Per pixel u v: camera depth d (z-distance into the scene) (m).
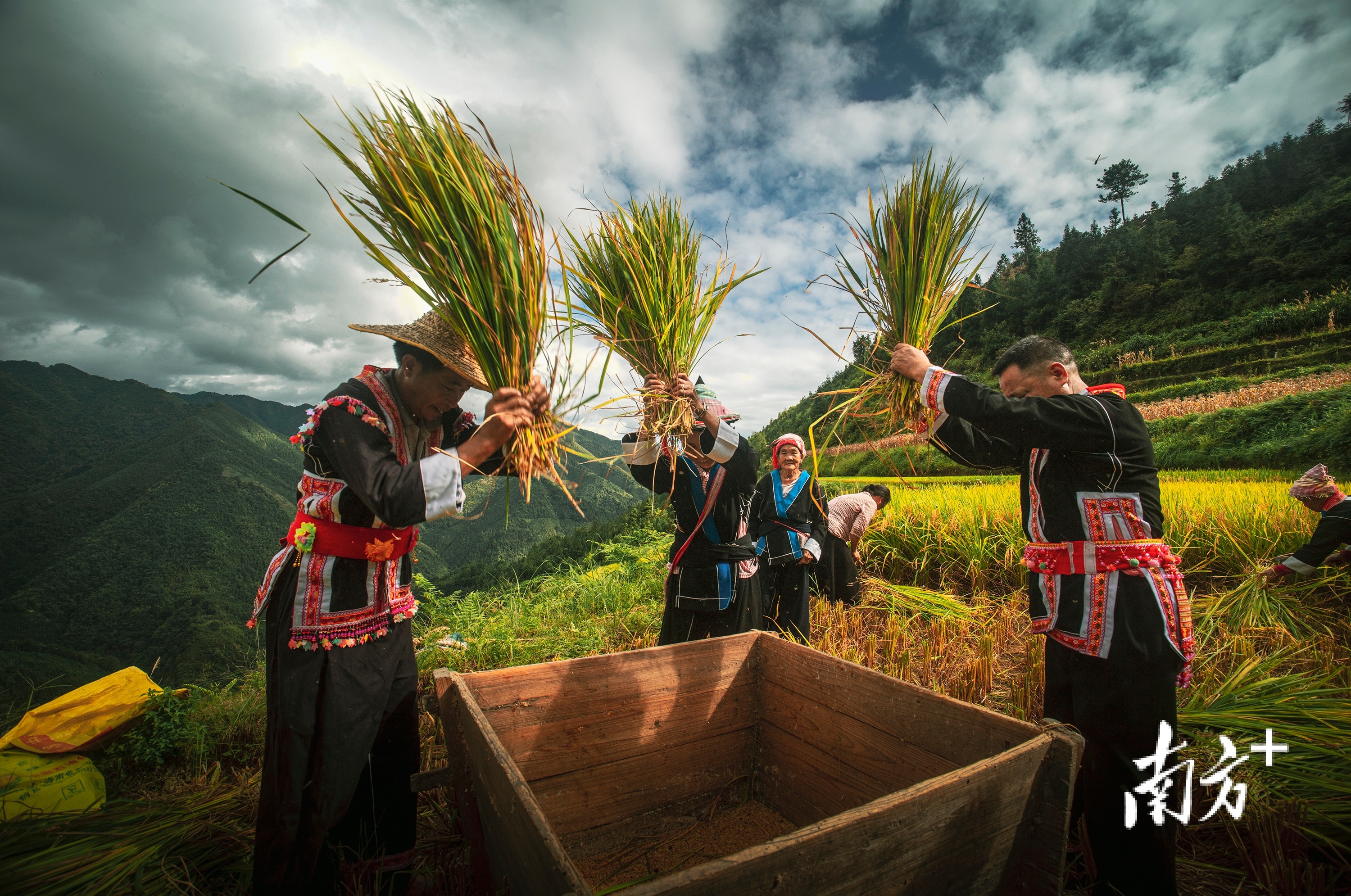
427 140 1.49
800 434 4.02
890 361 1.96
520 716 1.76
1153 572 1.70
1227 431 19.89
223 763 2.86
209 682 3.43
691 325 1.98
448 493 1.44
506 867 1.29
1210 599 4.50
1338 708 2.52
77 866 1.74
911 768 1.67
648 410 1.93
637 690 1.96
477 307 1.46
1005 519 6.29
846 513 5.04
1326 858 1.90
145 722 2.75
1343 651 3.57
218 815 2.15
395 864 1.74
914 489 9.73
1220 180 93.62
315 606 1.55
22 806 2.14
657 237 1.99
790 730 2.09
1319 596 4.29
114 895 1.67
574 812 1.86
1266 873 1.78
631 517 10.02
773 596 4.02
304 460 1.62
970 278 2.01
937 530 6.38
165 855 1.85
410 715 1.79
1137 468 1.75
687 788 2.08
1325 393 18.38
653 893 0.83
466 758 1.65
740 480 2.57
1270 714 2.56
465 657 3.98
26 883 1.65
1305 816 1.97
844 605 5.13
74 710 2.63
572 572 6.71
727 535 2.68
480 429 1.47
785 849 0.94
